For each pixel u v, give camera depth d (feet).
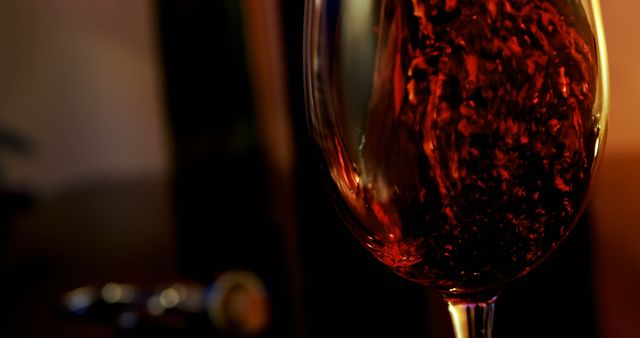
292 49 2.04
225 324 2.89
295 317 3.05
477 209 0.99
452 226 1.00
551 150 0.99
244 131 4.29
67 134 4.50
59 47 4.53
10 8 4.39
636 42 2.91
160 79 4.76
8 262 4.00
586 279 1.99
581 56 1.00
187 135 4.67
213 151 4.47
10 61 4.36
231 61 4.69
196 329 2.84
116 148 4.62
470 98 0.97
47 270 4.15
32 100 4.41
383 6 0.99
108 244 4.36
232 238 4.07
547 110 0.98
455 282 1.04
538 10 0.97
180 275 4.34
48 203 4.28
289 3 2.02
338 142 1.03
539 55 0.97
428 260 1.02
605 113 1.05
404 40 0.99
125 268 4.36
